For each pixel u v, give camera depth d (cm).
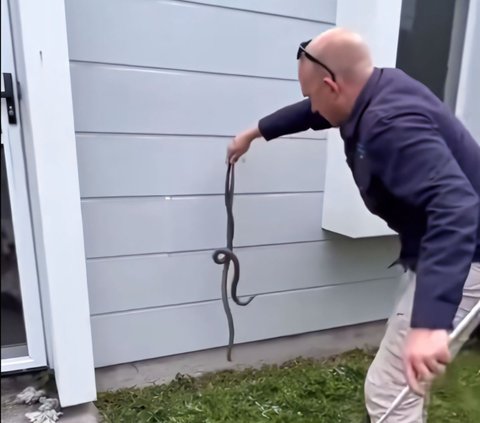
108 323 198
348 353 250
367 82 121
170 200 198
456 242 96
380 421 133
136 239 196
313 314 244
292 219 226
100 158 183
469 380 204
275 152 214
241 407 193
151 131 188
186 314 213
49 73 154
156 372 212
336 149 218
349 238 243
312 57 127
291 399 200
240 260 219
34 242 188
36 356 198
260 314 230
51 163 159
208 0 185
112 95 179
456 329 116
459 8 217
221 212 209
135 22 176
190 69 189
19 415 180
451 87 226
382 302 261
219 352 224
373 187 121
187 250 206
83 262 171
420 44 214
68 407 184
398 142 108
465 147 121
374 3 189
